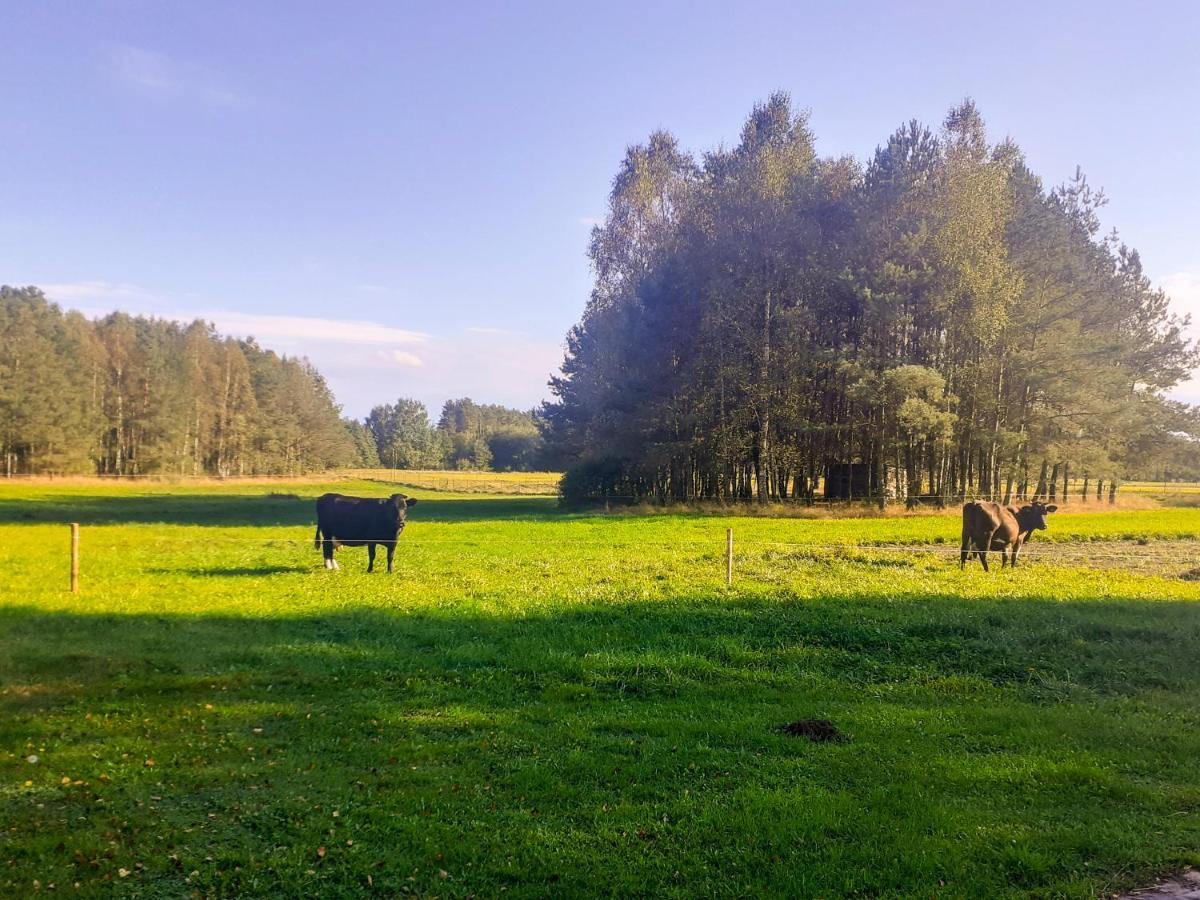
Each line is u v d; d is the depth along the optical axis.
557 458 72.75
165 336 114.75
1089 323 47.97
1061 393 42.94
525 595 16.31
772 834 6.17
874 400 41.06
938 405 43.50
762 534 31.19
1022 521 23.05
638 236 52.69
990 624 13.60
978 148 42.94
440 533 32.56
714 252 46.41
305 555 23.80
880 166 45.19
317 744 8.12
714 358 45.88
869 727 8.90
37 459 83.81
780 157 45.34
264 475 106.81
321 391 152.75
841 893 5.41
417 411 198.00
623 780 7.28
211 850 5.86
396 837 6.12
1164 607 15.08
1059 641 12.56
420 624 13.59
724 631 13.27
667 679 10.78
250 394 111.94
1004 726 8.94
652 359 48.72
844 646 12.48
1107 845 6.04
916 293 42.84
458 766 7.60
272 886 5.41
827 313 46.69
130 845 5.92
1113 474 47.06
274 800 6.76
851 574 19.05
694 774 7.46
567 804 6.78
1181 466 54.12
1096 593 16.89
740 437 46.09
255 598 15.90
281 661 11.30
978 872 5.67
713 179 48.78
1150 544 28.94
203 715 8.98
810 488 50.56
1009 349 44.28
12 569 20.09
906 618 13.68
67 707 9.20
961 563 21.19
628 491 53.47
